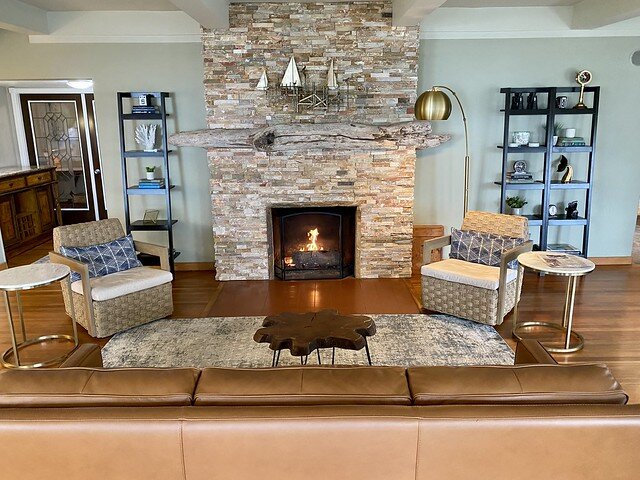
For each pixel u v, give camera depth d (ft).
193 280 17.93
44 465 5.11
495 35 17.42
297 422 4.98
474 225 15.37
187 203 18.65
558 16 17.26
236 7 15.72
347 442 5.01
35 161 25.96
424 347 12.48
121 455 5.07
